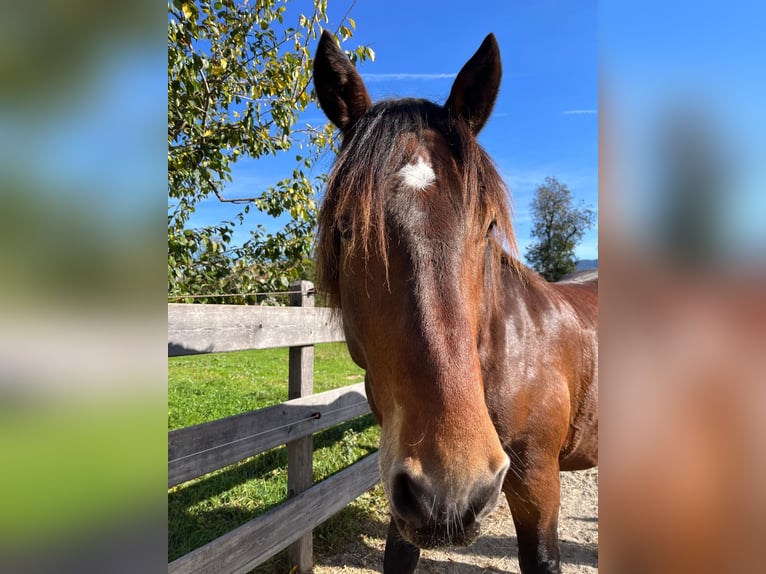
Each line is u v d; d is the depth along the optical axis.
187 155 3.75
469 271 1.50
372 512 3.70
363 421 5.66
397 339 1.40
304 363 2.95
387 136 1.60
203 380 8.06
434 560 3.18
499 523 3.67
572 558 3.22
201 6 3.80
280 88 4.00
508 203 1.78
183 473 2.07
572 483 4.49
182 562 2.00
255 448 2.47
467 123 1.87
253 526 2.38
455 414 1.27
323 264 1.91
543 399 2.06
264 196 4.15
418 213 1.46
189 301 3.82
